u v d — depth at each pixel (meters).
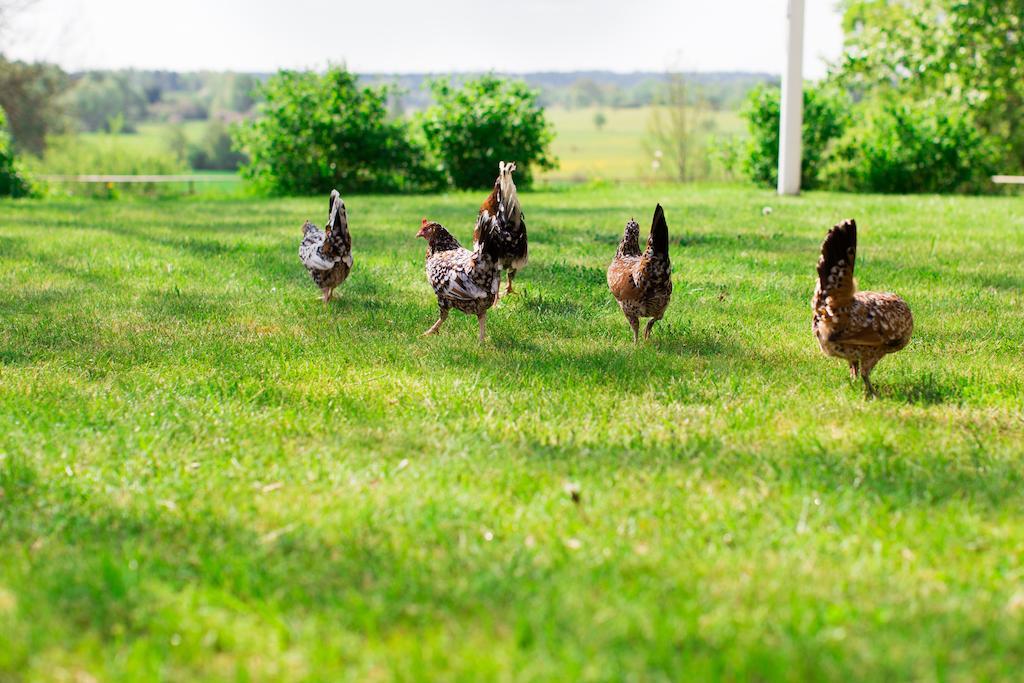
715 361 6.48
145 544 3.66
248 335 7.23
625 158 40.03
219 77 63.12
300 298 8.59
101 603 3.22
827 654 2.88
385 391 5.78
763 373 6.19
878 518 3.87
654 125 37.78
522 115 26.16
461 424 5.11
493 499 4.09
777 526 3.80
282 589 3.31
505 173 7.63
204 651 2.95
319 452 4.70
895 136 24.09
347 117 25.61
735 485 4.27
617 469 4.45
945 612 3.14
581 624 3.06
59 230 13.43
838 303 5.24
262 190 26.73
